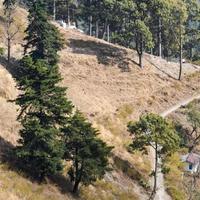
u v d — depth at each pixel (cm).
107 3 11631
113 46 12269
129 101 10144
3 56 8938
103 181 6531
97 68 10906
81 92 9462
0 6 11531
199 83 12012
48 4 15800
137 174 7275
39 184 5319
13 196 4675
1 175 4969
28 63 5497
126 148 7919
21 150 5231
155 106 10356
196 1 13575
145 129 6994
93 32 17888
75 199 5547
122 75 11012
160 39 13162
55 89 5500
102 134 7850
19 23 11150
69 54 11000
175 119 9950
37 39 8038
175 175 7888
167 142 6850
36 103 5344
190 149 9231
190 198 7175
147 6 11375
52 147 5288
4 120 6228
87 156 5656
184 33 12812
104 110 9238
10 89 7231
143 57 12244
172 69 12375
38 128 5231
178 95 11131
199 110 10406
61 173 5969
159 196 7081
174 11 11850
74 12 16500
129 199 6488
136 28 11019
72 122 5728
